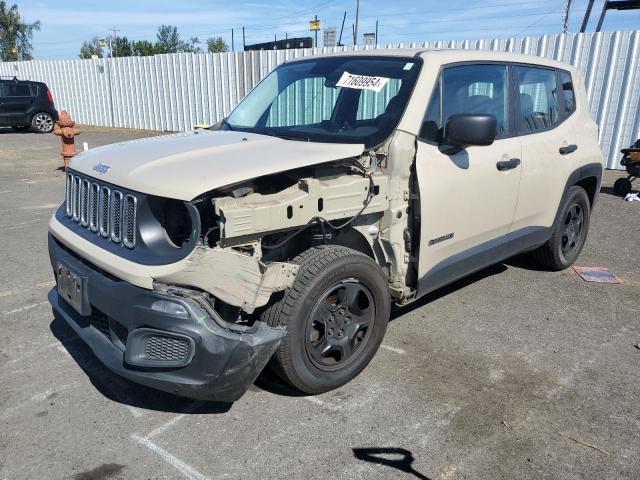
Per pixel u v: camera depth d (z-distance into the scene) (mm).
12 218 7418
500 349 3932
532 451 2852
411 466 2730
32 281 5094
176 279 2693
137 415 3127
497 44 11273
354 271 3215
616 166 10531
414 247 3668
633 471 2723
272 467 2713
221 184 2732
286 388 3395
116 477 2637
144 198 2822
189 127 18250
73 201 3482
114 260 2881
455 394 3355
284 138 3840
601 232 7012
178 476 2646
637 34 9727
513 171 4309
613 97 10227
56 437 2926
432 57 3854
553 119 4980
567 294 4977
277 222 2889
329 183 3176
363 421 3080
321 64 4414
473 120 3396
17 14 46750
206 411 3168
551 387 3449
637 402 3301
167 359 2732
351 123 3795
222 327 2734
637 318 4492
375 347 3514
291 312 2998
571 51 10453
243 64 15891
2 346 3887
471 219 4020
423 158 3559
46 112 19266
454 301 4785
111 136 17922
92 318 3252
